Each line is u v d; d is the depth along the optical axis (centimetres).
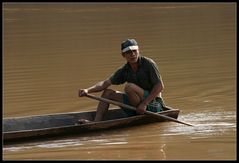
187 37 4531
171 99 2839
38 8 6538
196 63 3591
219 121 2466
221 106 2698
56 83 3197
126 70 2447
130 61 2395
